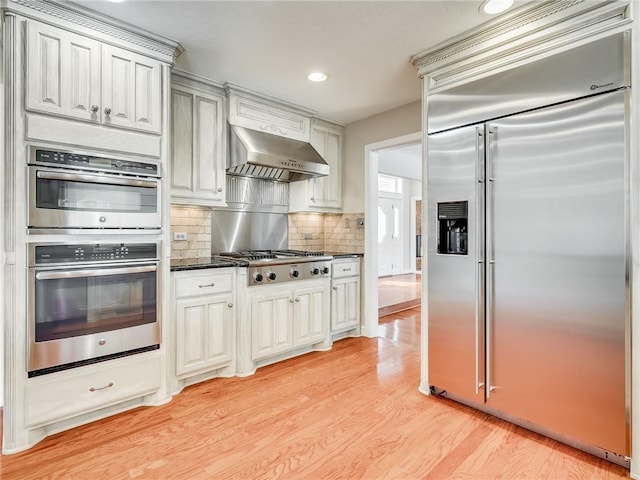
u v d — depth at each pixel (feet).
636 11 5.49
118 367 7.23
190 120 9.52
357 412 7.52
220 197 10.12
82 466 5.75
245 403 7.90
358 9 6.68
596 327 5.87
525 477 5.54
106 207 7.01
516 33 6.72
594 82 5.81
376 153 13.08
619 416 5.68
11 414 6.11
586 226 5.94
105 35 6.94
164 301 7.84
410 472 5.65
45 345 6.35
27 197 6.19
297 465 5.81
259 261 9.66
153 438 6.54
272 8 6.67
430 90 8.17
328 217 14.42
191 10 6.69
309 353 11.24
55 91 6.41
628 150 5.54
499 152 6.95
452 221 7.93
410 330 14.01
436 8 6.64
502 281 6.96
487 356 7.20
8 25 6.04
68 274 6.54
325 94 10.81
